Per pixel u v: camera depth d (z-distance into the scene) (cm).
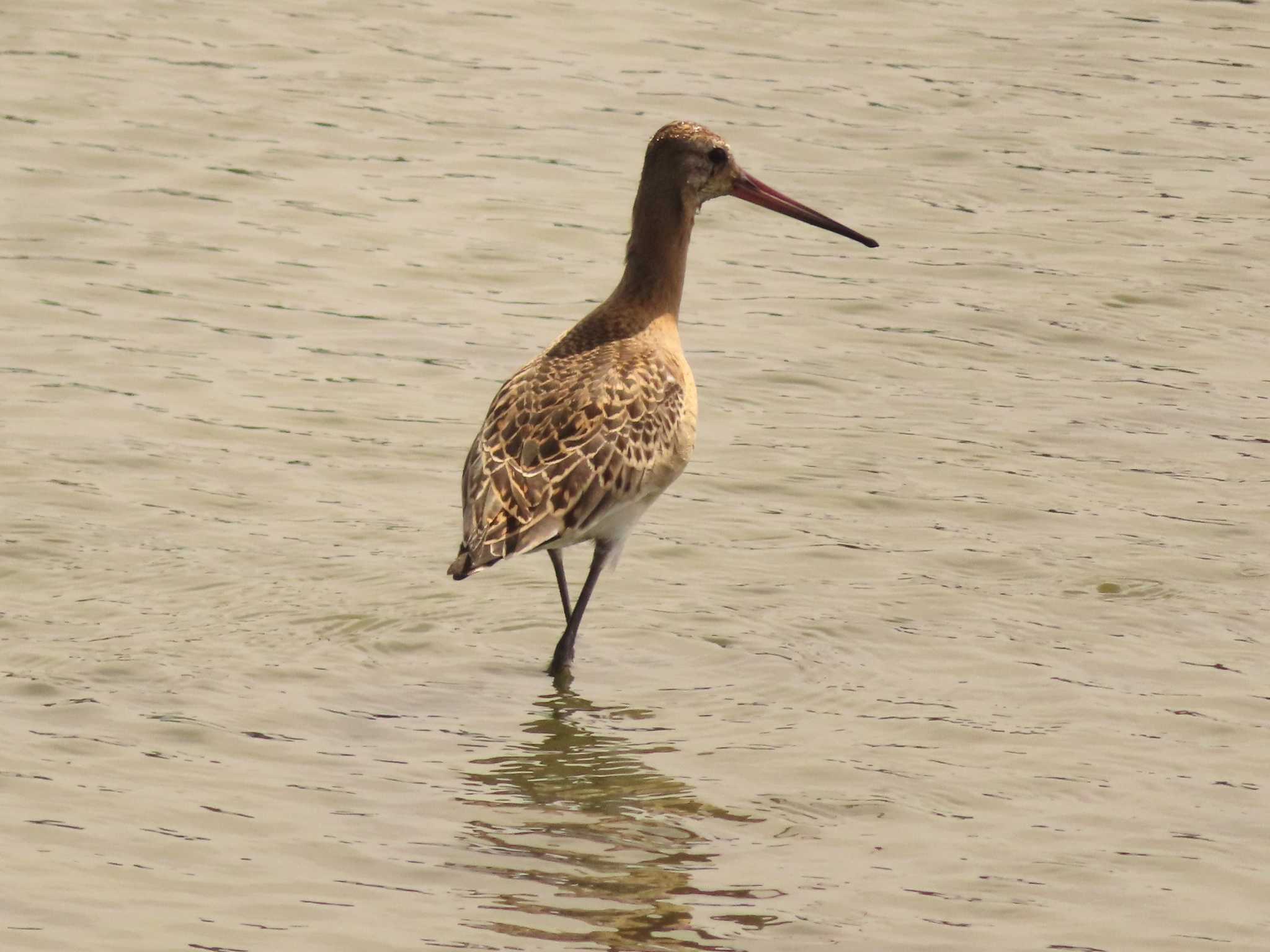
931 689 1240
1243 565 1424
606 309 1343
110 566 1351
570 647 1254
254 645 1259
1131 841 1057
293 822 1036
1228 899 1000
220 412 1614
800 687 1239
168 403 1620
